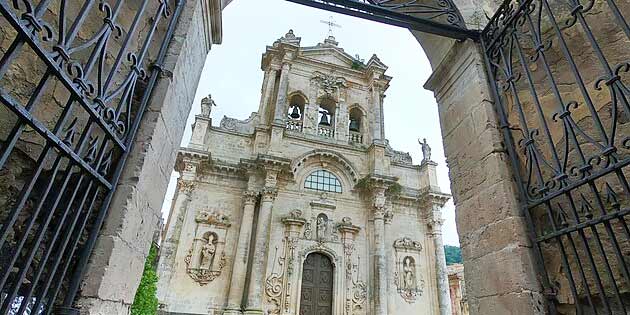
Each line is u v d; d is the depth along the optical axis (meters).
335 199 21.78
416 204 23.33
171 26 3.35
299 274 19.02
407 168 24.78
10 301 1.67
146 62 3.28
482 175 3.62
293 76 25.69
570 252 2.93
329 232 20.69
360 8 4.25
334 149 23.59
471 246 3.60
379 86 27.11
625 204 2.69
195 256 18.19
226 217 19.52
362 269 20.19
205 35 4.18
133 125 2.76
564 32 3.62
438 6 4.66
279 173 21.09
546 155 3.41
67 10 2.70
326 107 26.72
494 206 3.37
